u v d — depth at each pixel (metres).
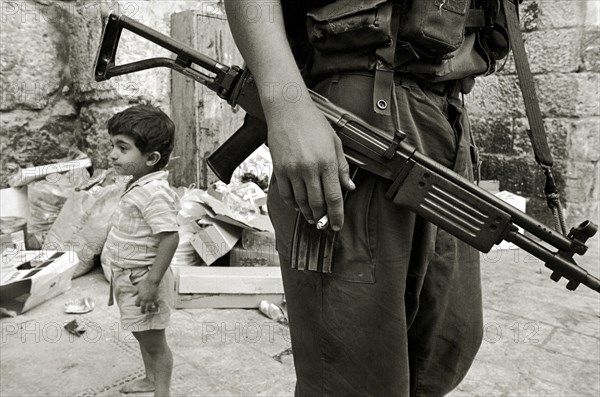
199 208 2.80
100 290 2.60
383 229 0.86
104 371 1.85
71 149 3.40
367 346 0.88
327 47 0.86
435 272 0.98
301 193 0.76
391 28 0.83
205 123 3.29
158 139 1.65
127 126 1.60
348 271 0.86
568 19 3.80
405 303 0.95
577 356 2.09
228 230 2.71
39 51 3.18
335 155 0.75
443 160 0.92
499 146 4.23
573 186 3.91
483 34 1.00
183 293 2.39
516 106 4.08
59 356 1.94
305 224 0.87
